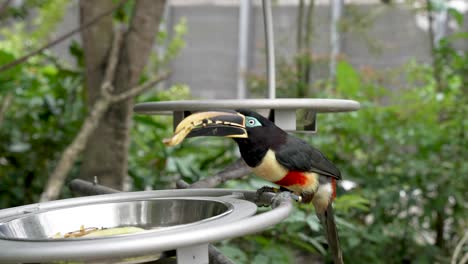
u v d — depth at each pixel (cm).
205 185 241
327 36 752
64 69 437
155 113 232
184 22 855
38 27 878
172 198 182
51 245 115
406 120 467
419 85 684
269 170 206
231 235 124
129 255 114
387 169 458
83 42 357
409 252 443
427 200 450
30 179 431
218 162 458
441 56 520
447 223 481
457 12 574
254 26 895
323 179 228
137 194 191
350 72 478
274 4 762
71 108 443
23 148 432
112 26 361
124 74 344
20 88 467
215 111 180
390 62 784
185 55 945
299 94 560
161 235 118
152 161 447
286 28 753
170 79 947
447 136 457
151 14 343
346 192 399
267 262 271
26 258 112
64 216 171
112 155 345
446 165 448
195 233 119
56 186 277
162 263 146
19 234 153
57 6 820
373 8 764
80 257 112
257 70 812
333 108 205
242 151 204
